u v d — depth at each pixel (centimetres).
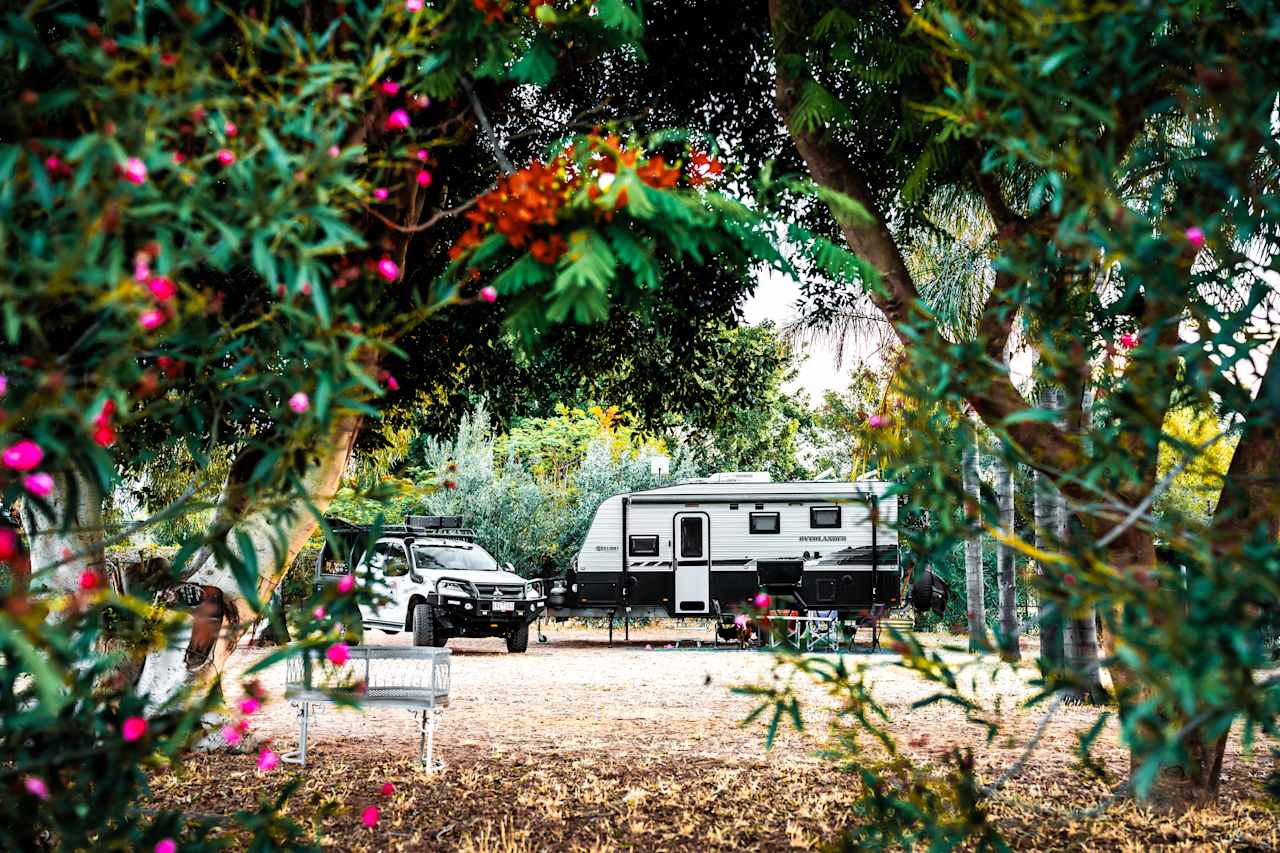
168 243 236
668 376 909
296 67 263
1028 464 313
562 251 298
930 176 668
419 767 715
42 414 228
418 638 1641
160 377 329
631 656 1689
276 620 282
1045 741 815
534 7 370
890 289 549
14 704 255
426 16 295
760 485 1877
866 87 575
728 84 739
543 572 2166
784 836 550
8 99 267
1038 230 321
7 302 216
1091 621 954
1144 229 251
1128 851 515
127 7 250
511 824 571
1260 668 227
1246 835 538
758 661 1544
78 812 262
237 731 296
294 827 318
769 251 319
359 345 263
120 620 328
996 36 243
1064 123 244
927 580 1792
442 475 2225
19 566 286
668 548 1898
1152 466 380
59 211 230
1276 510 278
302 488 278
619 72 734
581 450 2739
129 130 232
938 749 774
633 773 708
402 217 500
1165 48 248
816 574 1847
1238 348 273
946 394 302
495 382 878
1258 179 309
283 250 259
